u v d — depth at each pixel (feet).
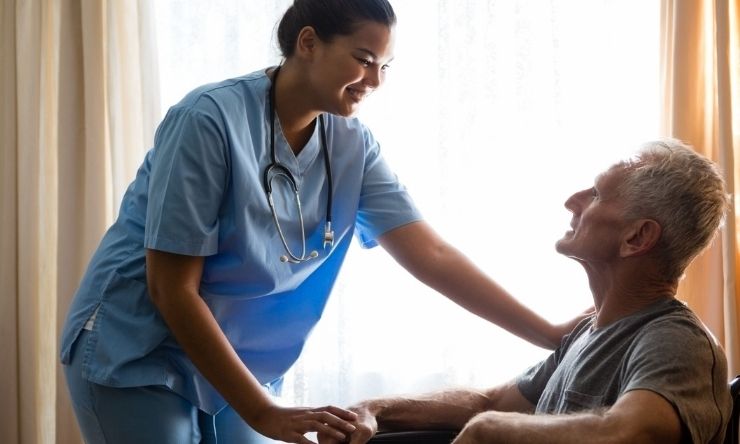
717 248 8.68
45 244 10.12
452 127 9.14
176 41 9.73
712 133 8.83
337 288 9.16
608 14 9.09
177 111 5.56
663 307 4.85
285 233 5.97
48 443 10.14
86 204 9.60
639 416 4.20
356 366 9.34
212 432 6.08
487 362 9.20
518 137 9.12
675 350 4.46
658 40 9.20
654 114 9.21
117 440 5.68
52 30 10.05
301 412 5.18
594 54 9.13
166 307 5.38
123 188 9.61
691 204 4.79
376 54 5.56
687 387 4.34
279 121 5.89
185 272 5.40
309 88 5.74
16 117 9.95
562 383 5.22
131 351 5.60
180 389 5.77
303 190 6.07
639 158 5.01
